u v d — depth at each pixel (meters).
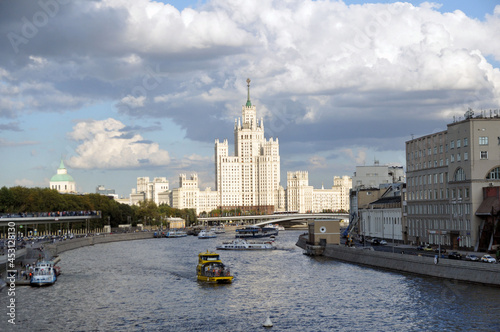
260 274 162.12
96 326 102.00
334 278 148.88
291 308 113.19
